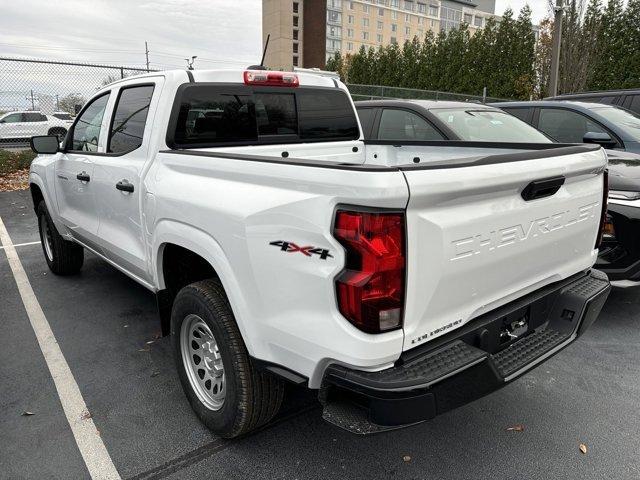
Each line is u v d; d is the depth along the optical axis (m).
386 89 22.19
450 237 1.94
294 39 79.56
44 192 4.87
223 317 2.44
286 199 2.00
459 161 1.94
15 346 3.82
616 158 4.88
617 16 21.58
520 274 2.37
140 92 3.35
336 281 1.85
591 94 7.76
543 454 2.64
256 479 2.45
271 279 2.10
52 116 20.39
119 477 2.46
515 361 2.32
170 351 3.73
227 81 3.27
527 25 27.98
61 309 4.51
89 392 3.20
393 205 1.74
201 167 2.59
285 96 3.62
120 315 4.38
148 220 2.99
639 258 3.96
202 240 2.47
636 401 3.12
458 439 2.76
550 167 2.28
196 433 2.79
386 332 1.85
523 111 6.73
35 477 2.46
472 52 29.50
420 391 1.83
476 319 2.26
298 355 2.07
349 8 102.06
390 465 2.55
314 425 2.87
